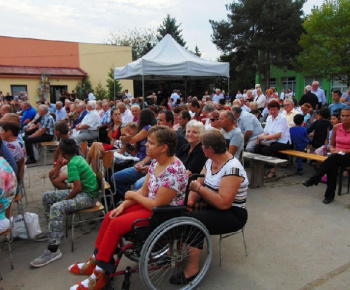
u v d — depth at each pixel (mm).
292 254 3180
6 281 2852
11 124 3922
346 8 23328
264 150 5891
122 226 2396
